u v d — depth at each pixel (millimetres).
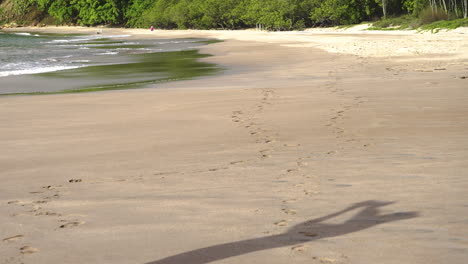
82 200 4887
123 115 10711
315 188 4883
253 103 11500
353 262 3080
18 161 6938
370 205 4238
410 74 16297
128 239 3703
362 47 31609
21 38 79312
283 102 11430
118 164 6484
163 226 3973
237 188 5031
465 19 52344
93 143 7980
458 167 5410
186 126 9109
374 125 8312
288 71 20266
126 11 127812
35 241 3734
